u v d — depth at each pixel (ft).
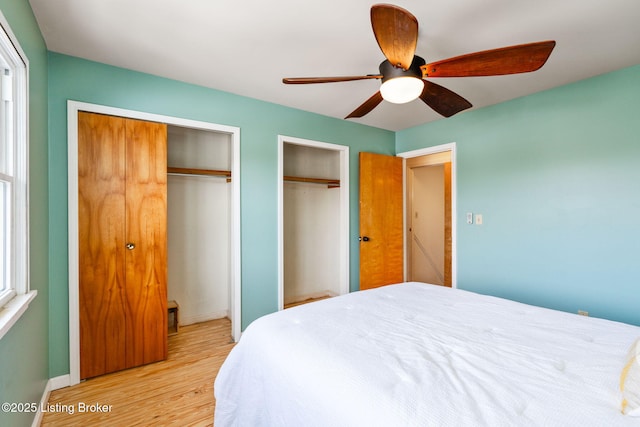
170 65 7.41
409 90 5.32
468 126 10.64
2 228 4.41
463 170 10.80
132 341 7.63
